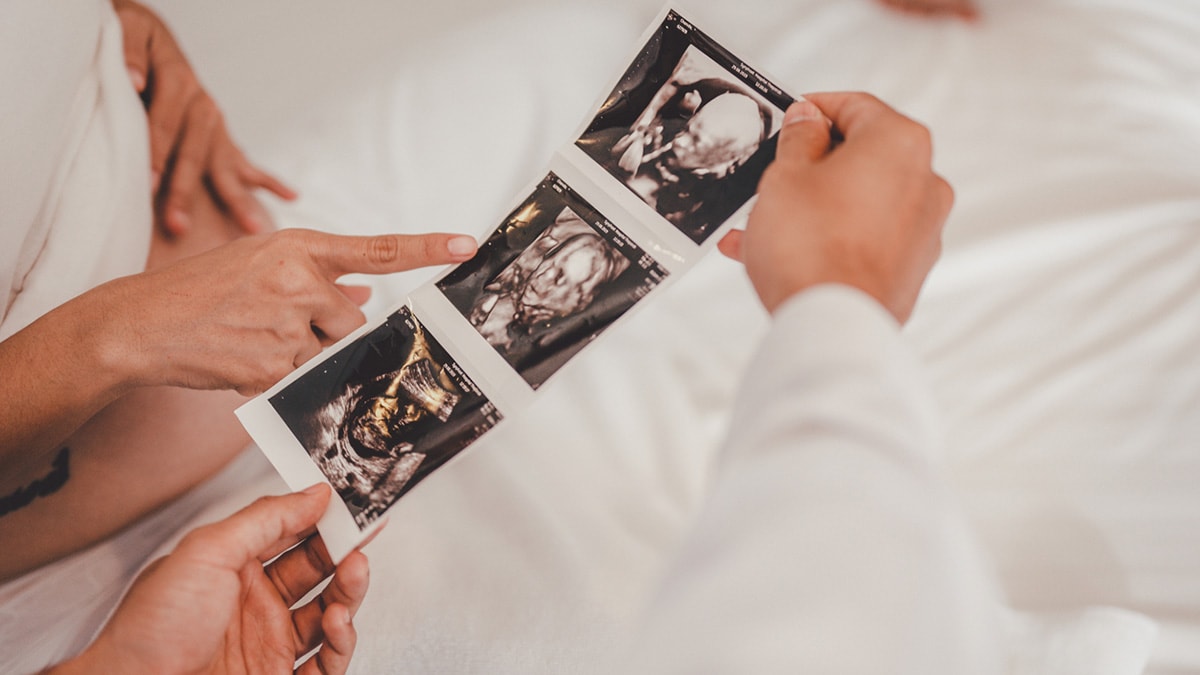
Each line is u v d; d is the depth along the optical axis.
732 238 0.76
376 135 1.20
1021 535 0.91
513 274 0.79
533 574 0.90
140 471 0.92
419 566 0.91
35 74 0.84
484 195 1.15
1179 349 0.99
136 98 1.03
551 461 0.97
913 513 0.34
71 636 0.86
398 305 0.79
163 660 0.61
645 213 0.78
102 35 1.00
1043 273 1.06
